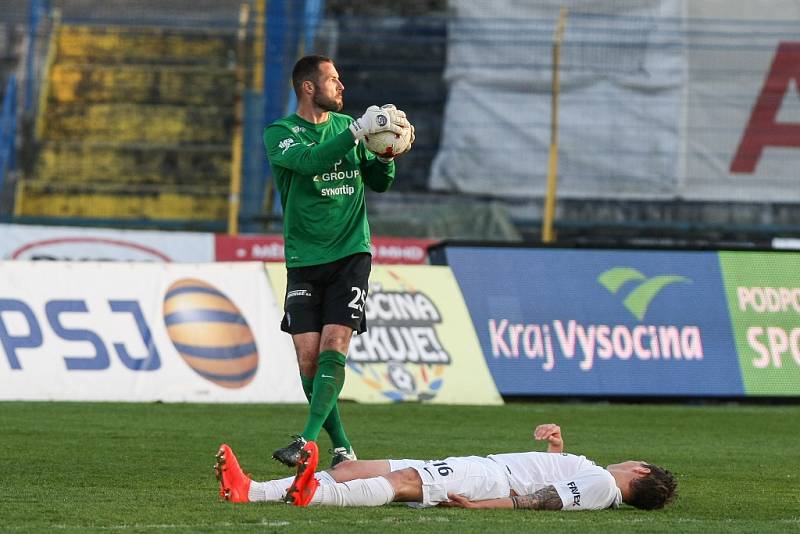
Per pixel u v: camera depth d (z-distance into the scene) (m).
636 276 51.16
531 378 49.09
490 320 49.56
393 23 71.19
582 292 50.69
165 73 73.50
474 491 19.62
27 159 70.12
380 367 47.91
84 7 75.19
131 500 20.83
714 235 68.12
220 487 21.41
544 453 20.47
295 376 46.91
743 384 50.31
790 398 50.34
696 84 69.44
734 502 22.81
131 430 35.16
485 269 50.34
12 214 68.12
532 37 70.69
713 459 31.27
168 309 46.84
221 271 47.81
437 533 17.05
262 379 46.69
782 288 51.94
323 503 19.22
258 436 34.38
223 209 69.12
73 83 72.88
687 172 69.06
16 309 45.75
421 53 70.94
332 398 21.91
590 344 50.00
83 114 72.12
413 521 18.06
